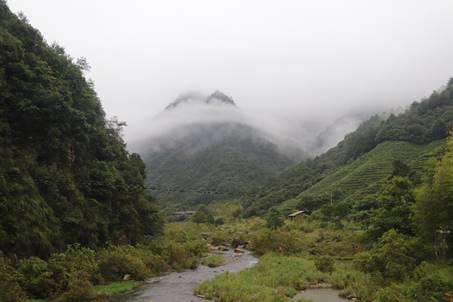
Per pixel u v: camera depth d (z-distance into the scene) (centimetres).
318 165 18600
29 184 4112
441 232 3422
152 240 6309
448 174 3262
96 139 6125
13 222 3603
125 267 4138
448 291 2506
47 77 5144
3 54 4725
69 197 4762
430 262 3253
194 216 13088
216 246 7962
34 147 4838
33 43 5628
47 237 3988
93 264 3788
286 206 12325
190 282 4131
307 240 6869
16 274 3036
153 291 3659
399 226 4166
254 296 3177
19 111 4666
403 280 3130
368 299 3061
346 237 6506
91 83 7112
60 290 3116
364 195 9825
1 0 5534
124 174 6650
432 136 12862
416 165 9562
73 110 5266
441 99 15675
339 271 4109
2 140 4303
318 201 10762
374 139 15175
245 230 10062
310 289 3594
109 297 3366
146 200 7225
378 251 3606
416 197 3616
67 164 5250
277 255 6100
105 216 5416
